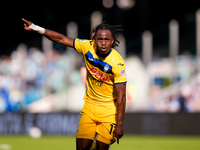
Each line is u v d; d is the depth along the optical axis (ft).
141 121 132.05
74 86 136.98
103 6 238.27
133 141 116.67
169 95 132.87
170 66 133.18
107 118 54.34
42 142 113.19
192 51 136.26
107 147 55.21
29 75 138.10
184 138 126.11
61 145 105.50
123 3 195.72
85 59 53.62
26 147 100.58
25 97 138.10
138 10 200.03
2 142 113.09
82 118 55.31
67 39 54.24
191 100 132.16
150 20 211.20
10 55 139.33
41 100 138.10
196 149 98.53
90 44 53.06
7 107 137.49
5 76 137.59
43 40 139.13
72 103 136.87
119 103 51.80
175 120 130.21
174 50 134.21
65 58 137.69
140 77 134.21
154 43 136.46
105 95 54.49
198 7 224.33
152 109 133.59
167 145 106.93
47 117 133.80
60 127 133.39
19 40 217.97
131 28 197.16
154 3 217.77
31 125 134.10
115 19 157.58
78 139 54.85
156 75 133.69
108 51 51.37
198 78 132.16
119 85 51.85
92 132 54.75
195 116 129.29
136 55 135.23
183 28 138.51
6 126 134.72
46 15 235.81
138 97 134.31
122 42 135.74
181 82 132.77
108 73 52.24
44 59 138.51
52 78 137.80
